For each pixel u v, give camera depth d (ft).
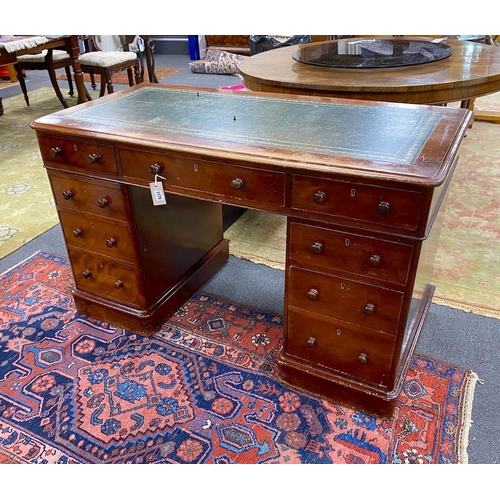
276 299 6.90
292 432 4.83
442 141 4.28
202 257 7.14
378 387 4.81
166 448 4.70
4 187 10.56
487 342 5.91
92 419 5.03
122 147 4.86
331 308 4.64
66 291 7.12
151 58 16.11
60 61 14.99
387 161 3.89
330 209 4.09
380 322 4.43
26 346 6.05
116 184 5.20
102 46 21.68
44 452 4.70
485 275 7.25
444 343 5.91
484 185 10.05
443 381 5.34
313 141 4.41
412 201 3.70
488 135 12.89
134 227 5.47
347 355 4.83
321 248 4.33
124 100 6.05
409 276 4.07
